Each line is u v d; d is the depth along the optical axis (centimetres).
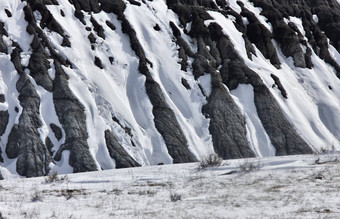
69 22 8100
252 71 8400
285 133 7606
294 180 2367
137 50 8131
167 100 7500
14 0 8006
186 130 7175
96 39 8031
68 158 6100
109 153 6341
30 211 1827
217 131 7288
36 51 7225
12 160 5962
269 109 7888
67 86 6938
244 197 2012
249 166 2953
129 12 8794
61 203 2116
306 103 8581
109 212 1797
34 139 6147
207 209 1772
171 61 8231
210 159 3334
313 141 7612
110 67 7762
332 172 2498
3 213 1758
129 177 3031
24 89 6688
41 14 7831
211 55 8631
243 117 7681
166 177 2923
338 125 8419
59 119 6562
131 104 7412
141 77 7688
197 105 7669
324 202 1762
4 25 7525
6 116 6356
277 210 1667
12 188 2733
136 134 6800
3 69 6906
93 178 3075
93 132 6538
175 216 1628
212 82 8025
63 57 7388
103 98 7094
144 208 1886
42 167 5934
